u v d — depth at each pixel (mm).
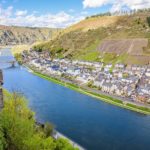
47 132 113750
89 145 125125
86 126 148000
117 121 158500
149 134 139500
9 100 88625
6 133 65500
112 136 136125
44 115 163625
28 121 80312
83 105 190750
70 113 170000
